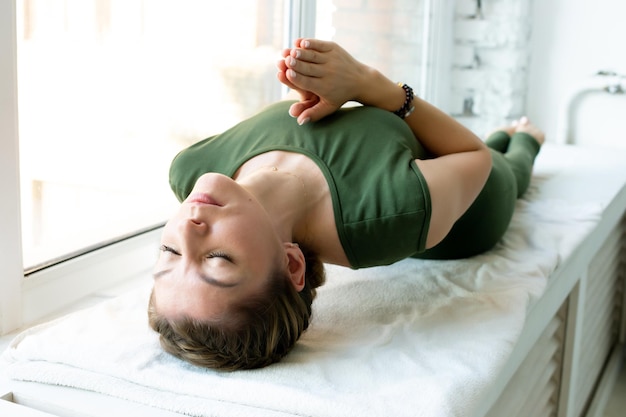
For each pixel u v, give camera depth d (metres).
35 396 1.05
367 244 1.26
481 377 1.06
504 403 1.36
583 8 2.90
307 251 1.26
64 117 1.59
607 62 2.89
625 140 2.91
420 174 1.26
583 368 2.12
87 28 1.63
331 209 1.25
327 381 1.04
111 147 1.73
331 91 1.34
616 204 2.16
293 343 1.13
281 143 1.33
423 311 1.32
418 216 1.23
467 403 0.99
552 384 1.91
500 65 2.96
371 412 0.95
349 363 1.10
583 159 2.60
